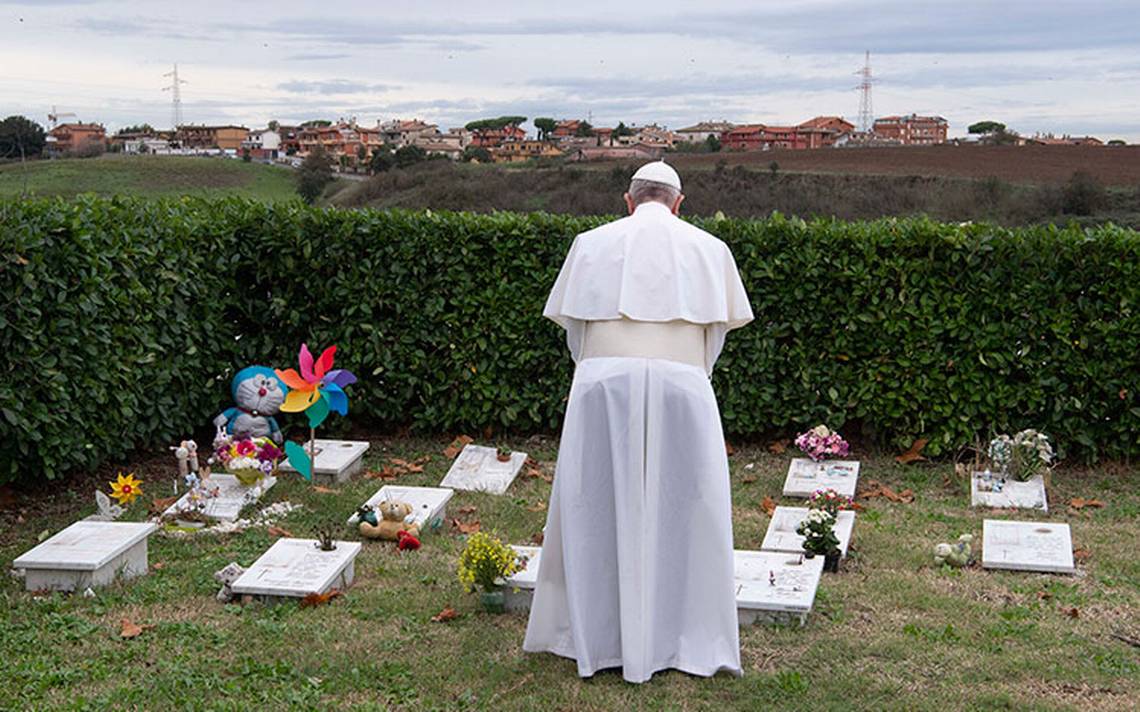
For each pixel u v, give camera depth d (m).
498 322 10.94
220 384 10.82
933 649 6.16
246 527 8.36
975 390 10.22
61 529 8.24
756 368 10.62
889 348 10.39
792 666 5.93
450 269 10.95
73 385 8.77
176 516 8.44
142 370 9.61
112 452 9.42
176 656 5.93
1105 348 9.92
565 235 10.87
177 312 10.09
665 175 6.15
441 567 7.59
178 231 10.20
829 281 10.45
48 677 5.59
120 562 7.14
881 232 10.34
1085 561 7.80
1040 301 10.01
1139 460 10.18
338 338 11.06
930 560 7.80
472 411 11.09
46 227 8.60
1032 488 9.31
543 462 10.45
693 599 5.80
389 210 11.12
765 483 9.88
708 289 5.83
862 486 9.78
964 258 10.14
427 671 5.83
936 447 10.28
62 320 8.60
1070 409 10.05
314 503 9.05
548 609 5.96
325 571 6.98
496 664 5.89
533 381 11.12
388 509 8.13
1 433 8.22
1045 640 6.30
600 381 5.77
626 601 5.65
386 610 6.71
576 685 5.66
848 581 7.33
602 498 5.80
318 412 9.44
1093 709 5.46
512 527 8.61
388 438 11.29
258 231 10.93
